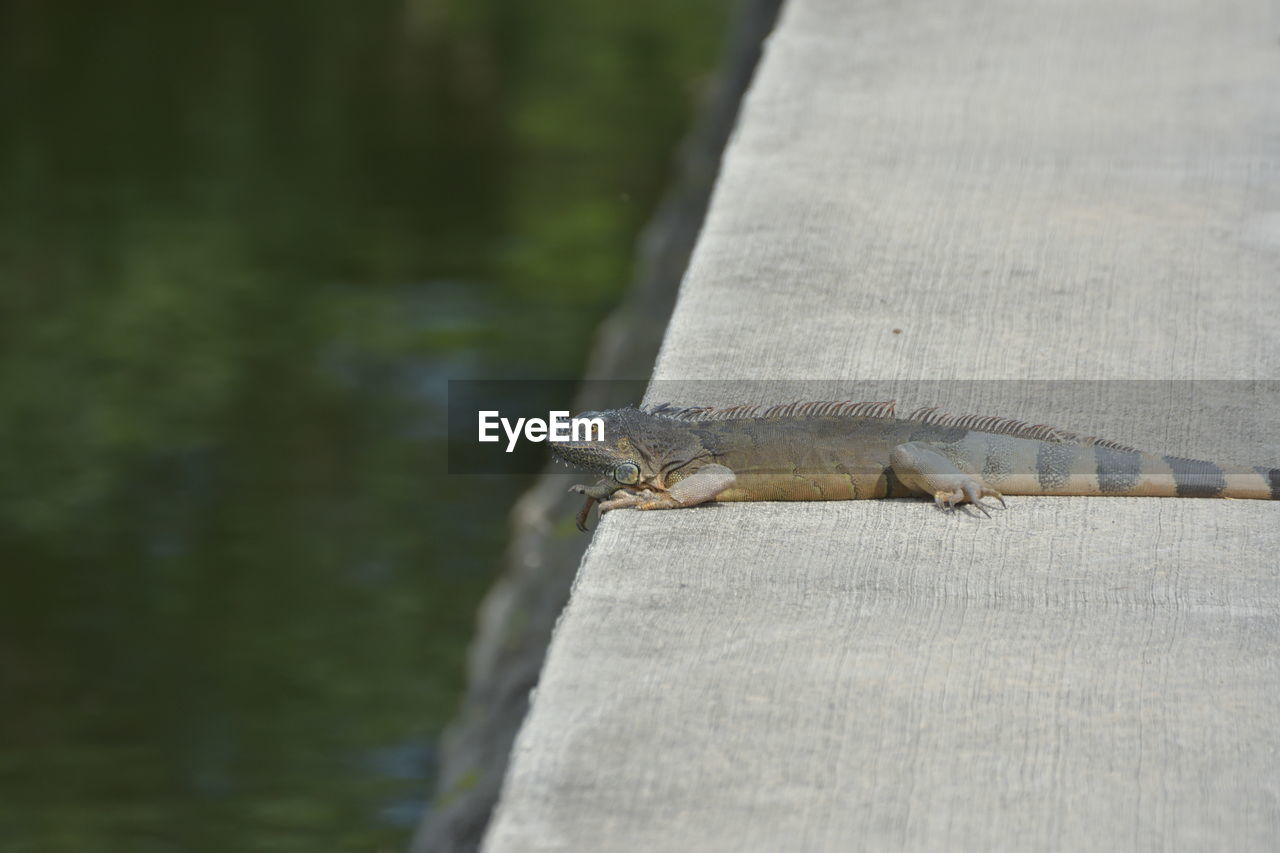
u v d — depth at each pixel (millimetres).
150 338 34219
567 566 21328
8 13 56906
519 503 26094
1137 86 16000
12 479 28531
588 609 8867
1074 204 13750
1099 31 17359
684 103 48906
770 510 9953
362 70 52812
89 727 21266
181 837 18828
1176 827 7312
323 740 20812
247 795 19500
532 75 52281
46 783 19969
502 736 18531
